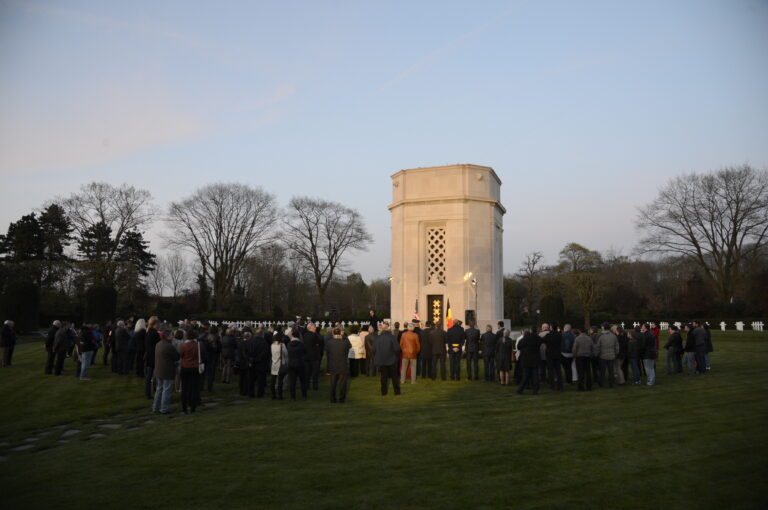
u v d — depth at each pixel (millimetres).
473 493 6199
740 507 5695
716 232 42906
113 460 7922
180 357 12312
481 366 21531
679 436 8688
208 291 62000
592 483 6508
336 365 12961
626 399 12531
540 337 13953
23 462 7984
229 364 17359
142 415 11844
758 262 44125
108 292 39375
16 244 52062
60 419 11305
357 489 6379
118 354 18094
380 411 11484
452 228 27391
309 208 55156
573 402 12281
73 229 48812
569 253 55812
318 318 54969
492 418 10430
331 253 55688
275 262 64875
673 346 18266
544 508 5723
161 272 92688
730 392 13164
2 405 12852
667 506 5746
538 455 7727
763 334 37344
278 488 6457
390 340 13977
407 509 5730
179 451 8312
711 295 48438
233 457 7875
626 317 55438
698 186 42594
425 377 17781
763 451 7758
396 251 28688
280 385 13742
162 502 6066
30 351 27016
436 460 7531
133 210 48312
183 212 49938
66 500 6207
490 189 28375
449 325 26531
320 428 9758
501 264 31016
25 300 37156
